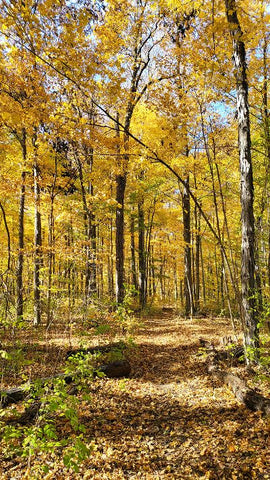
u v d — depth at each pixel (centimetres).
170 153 768
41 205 976
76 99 710
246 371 596
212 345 823
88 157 997
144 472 342
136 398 539
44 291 934
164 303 2331
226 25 493
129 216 1719
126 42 1030
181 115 689
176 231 1606
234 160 1018
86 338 786
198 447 382
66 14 500
